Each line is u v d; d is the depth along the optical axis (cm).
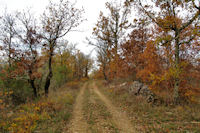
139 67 1700
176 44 955
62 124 616
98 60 2744
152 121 623
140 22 1035
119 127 591
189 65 1148
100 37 1727
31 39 1051
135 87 1248
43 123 598
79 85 2666
